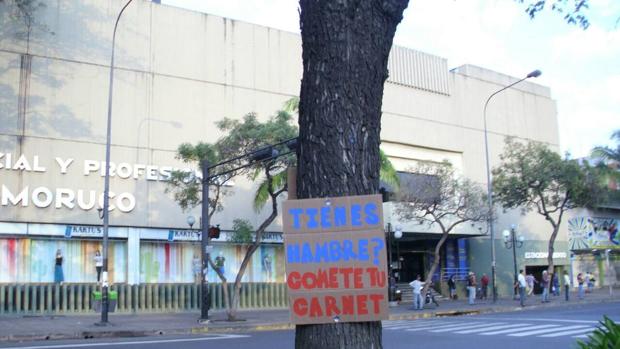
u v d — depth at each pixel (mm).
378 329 3748
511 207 38312
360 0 3875
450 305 33344
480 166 41781
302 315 3725
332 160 3787
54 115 27094
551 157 36000
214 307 29609
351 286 3688
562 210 37312
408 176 34750
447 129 40406
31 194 26188
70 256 26953
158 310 27953
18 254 25766
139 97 29250
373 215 3701
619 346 4371
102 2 28812
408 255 42281
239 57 32281
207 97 31031
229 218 30922
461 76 42094
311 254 3754
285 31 34094
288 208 3816
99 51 28484
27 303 24906
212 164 24188
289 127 23562
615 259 51531
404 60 38969
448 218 36500
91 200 27453
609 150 44750
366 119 3867
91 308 26359
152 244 28969
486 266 41469
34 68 26922
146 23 29922
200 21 31438
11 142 26062
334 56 3846
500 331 18797
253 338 18000
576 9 7938
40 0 27375
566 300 35531
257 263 31719
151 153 29188
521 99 45750
